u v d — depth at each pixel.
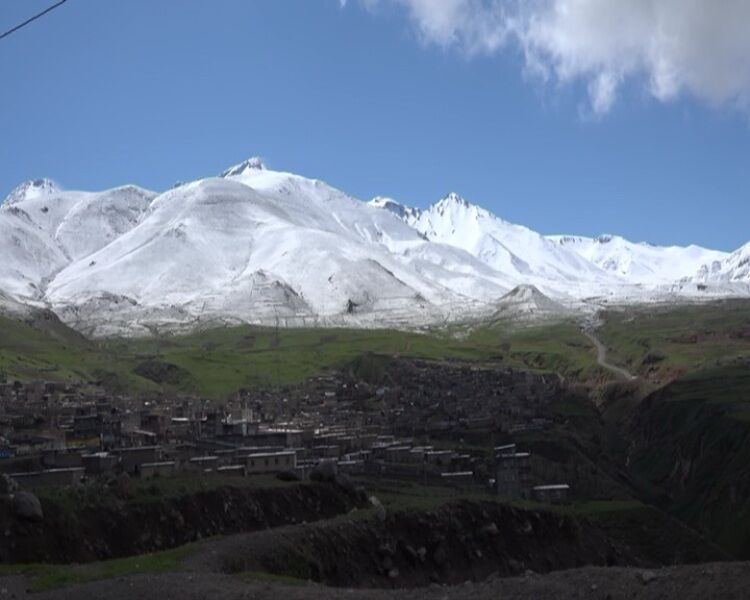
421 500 115.56
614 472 198.75
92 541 87.31
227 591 54.94
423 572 97.31
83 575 65.19
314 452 157.75
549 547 116.56
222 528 97.44
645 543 140.12
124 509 92.44
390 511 102.19
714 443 192.12
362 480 138.50
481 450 179.12
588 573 50.53
